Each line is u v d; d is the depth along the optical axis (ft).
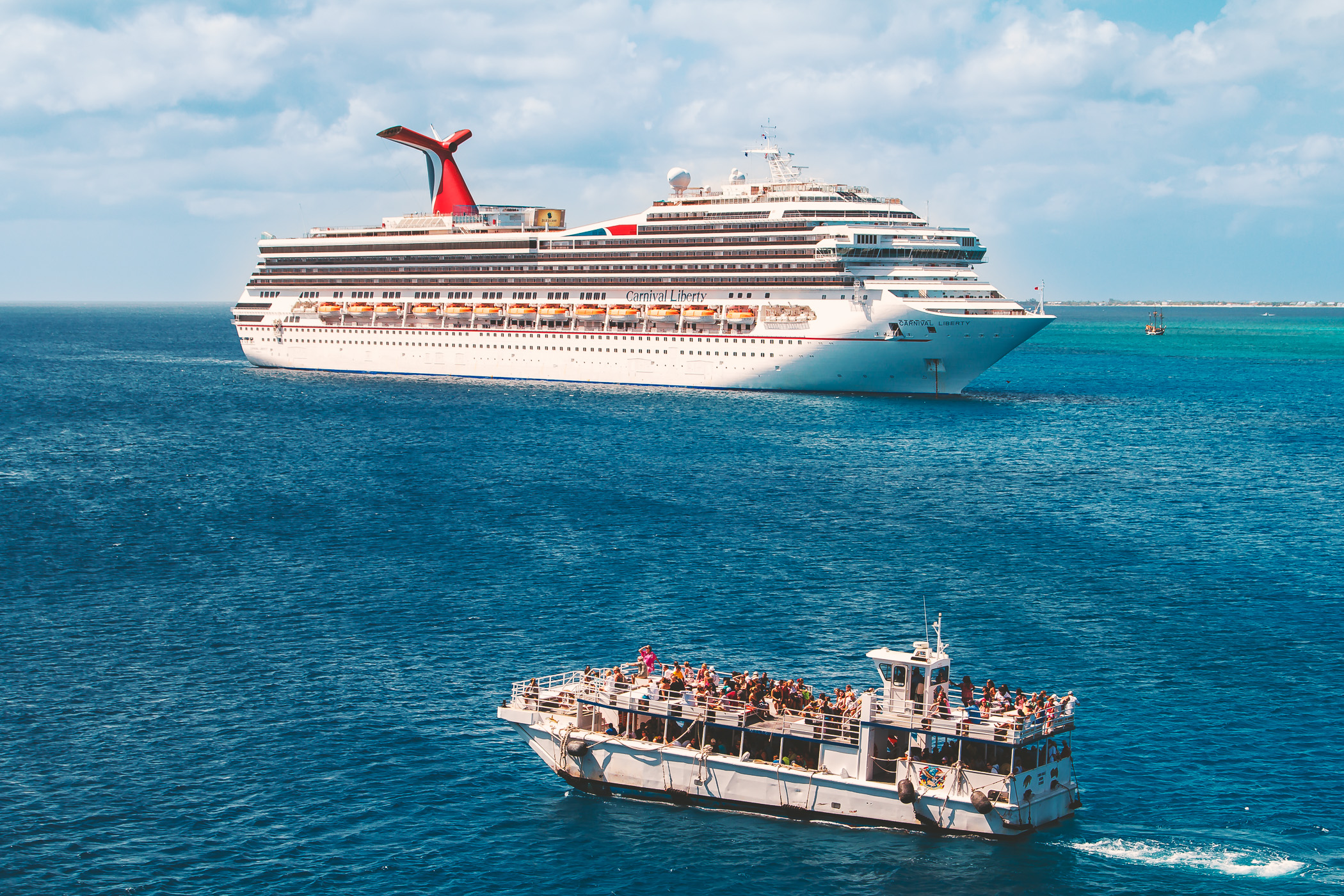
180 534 312.50
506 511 339.77
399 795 164.86
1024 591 254.88
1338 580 264.93
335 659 214.28
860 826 154.40
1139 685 199.52
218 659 214.69
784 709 160.97
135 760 174.50
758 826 155.84
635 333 654.53
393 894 141.79
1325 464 440.04
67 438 499.51
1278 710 189.37
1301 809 159.12
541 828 155.94
